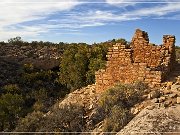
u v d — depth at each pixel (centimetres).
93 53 4744
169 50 2262
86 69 4666
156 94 1825
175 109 1625
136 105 1800
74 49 5003
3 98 3525
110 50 2205
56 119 1912
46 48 8744
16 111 3008
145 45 2262
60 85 5100
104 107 1881
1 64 6303
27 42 9556
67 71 4819
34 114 2150
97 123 1816
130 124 1595
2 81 5181
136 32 2292
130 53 2145
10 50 8288
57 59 6894
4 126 2553
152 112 1619
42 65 6506
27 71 5975
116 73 2183
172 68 2339
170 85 1928
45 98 4194
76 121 1867
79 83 4591
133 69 2106
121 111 1734
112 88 2011
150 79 2025
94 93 2245
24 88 4934
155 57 2234
